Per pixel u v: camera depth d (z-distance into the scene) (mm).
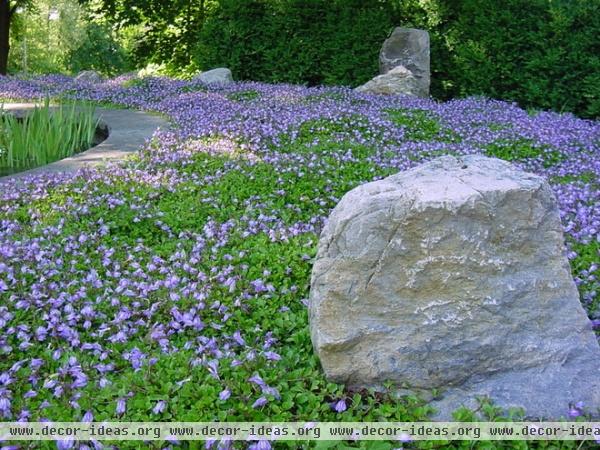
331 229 3824
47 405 3441
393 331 3619
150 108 13945
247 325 4371
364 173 8094
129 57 23438
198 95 14844
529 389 3529
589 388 3516
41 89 17344
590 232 5734
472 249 3559
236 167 7957
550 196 3699
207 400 3398
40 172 8211
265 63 18703
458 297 3584
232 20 18781
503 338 3590
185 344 4047
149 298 4602
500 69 16250
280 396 3498
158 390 3525
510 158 9750
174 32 23062
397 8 18062
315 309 3748
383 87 15797
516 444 3191
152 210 6562
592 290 4652
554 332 3625
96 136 12328
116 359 3949
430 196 3562
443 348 3594
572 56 15266
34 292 4535
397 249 3594
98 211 6543
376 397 3588
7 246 5238
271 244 5691
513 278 3605
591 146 10477
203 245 5566
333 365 3643
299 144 9680
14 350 4070
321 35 18203
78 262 5320
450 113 12758
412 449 3219
